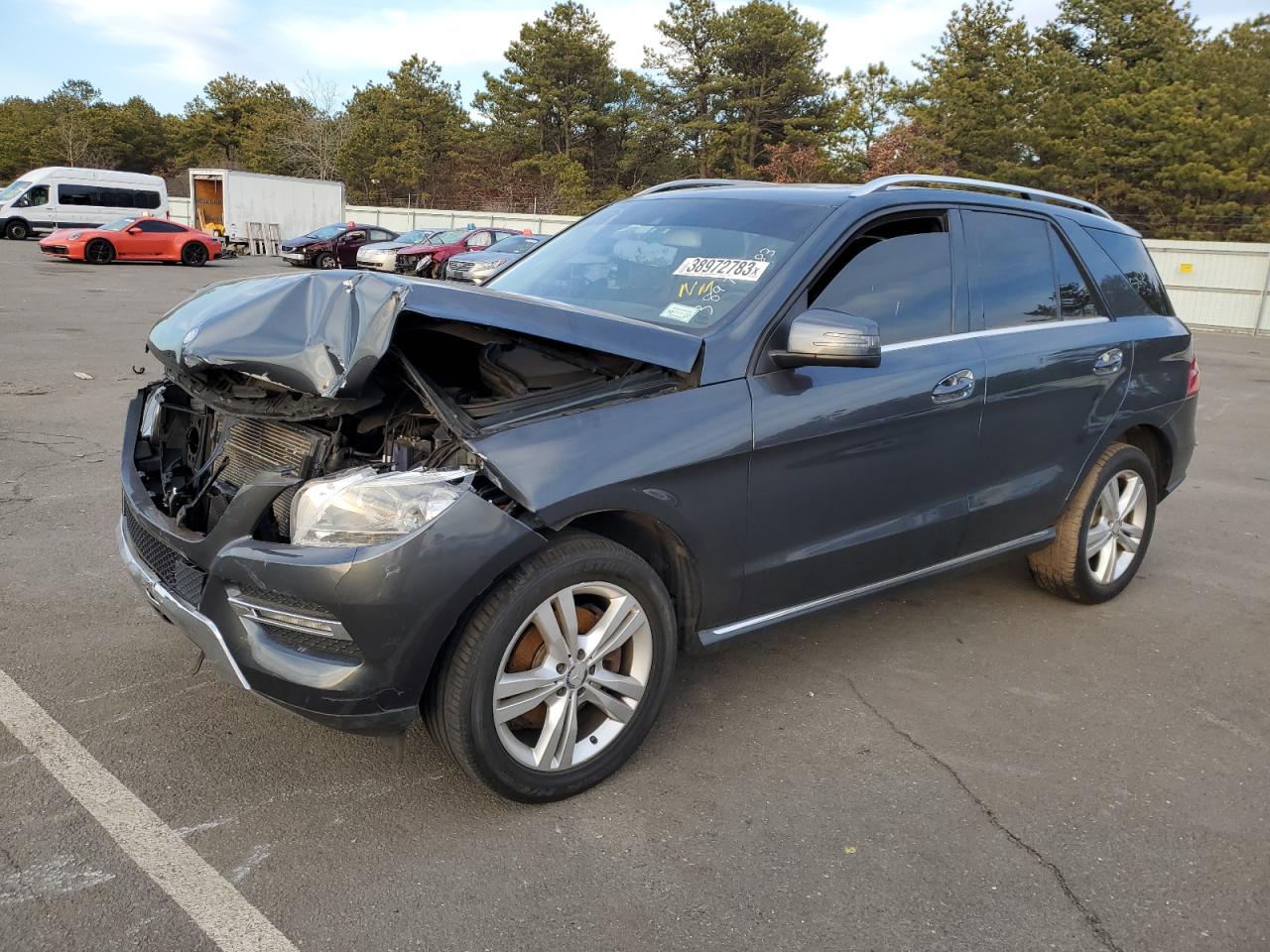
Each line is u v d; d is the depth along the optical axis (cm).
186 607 285
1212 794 320
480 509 262
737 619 337
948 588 502
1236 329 2386
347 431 294
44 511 548
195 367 296
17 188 3394
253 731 330
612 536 316
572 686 292
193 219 3700
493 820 288
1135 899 266
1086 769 333
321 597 254
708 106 6103
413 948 237
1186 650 437
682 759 327
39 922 238
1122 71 4188
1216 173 3634
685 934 246
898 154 4628
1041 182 4153
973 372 380
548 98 6344
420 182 6419
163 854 266
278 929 240
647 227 397
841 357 305
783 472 325
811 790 311
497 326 277
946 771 327
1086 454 445
